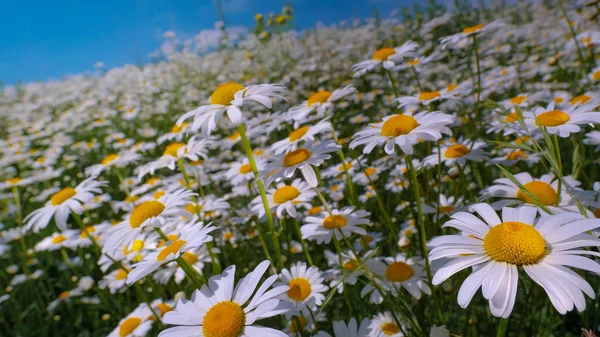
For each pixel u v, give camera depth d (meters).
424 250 0.16
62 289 0.41
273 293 0.13
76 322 0.35
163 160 0.30
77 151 0.76
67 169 0.71
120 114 0.96
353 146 0.18
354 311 0.24
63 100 1.19
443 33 0.99
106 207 0.53
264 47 1.12
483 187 0.28
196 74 1.18
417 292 0.19
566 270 0.11
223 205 0.30
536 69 0.54
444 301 0.20
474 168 0.28
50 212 0.27
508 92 0.52
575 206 0.16
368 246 0.26
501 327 0.11
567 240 0.11
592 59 0.51
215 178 0.43
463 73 0.64
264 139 0.53
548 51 0.69
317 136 0.48
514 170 0.27
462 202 0.22
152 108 0.92
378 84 0.70
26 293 0.40
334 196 0.33
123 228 0.20
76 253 0.45
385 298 0.16
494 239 0.12
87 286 0.34
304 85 0.81
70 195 0.28
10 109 1.27
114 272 0.33
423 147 0.39
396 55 0.30
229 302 0.13
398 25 1.15
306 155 0.19
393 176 0.37
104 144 0.79
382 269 0.20
